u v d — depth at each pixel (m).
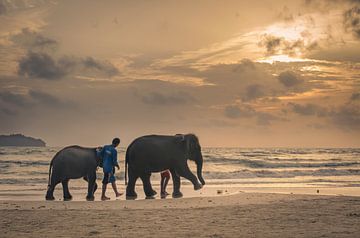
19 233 8.57
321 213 11.33
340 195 17.66
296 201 14.65
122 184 25.48
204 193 18.95
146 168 18.64
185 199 15.78
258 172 37.38
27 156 62.31
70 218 10.70
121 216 11.04
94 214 11.48
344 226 9.10
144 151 18.62
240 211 11.88
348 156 79.88
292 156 76.94
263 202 14.47
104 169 17.59
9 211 12.25
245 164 51.72
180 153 18.95
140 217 10.81
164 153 18.72
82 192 19.94
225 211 11.91
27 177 33.09
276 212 11.59
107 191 20.69
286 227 9.00
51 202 15.00
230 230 8.66
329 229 8.67
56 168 17.28
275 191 19.88
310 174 37.84
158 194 19.44
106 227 9.24
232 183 26.59
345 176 35.62
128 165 18.86
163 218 10.58
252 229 8.77
